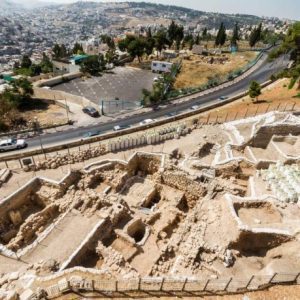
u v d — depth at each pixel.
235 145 47.81
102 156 46.53
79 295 21.53
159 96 82.81
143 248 32.03
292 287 22.33
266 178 38.91
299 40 74.25
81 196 37.62
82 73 109.88
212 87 96.94
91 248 30.50
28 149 55.94
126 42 136.12
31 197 38.72
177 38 152.62
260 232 27.61
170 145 50.06
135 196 40.47
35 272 26.41
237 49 164.00
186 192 40.72
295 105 60.44
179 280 22.78
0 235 33.47
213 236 29.52
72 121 70.25
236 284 22.81
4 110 71.69
